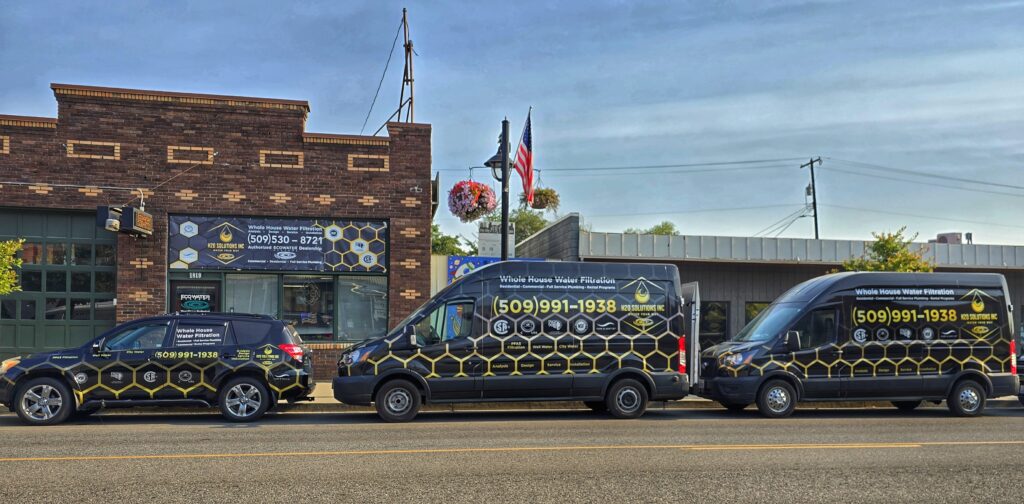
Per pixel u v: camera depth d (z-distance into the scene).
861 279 14.56
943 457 9.62
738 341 14.92
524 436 11.33
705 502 7.25
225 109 17.73
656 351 13.92
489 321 13.58
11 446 10.19
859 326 14.41
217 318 13.34
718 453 9.79
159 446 10.22
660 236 20.62
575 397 13.71
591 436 11.34
